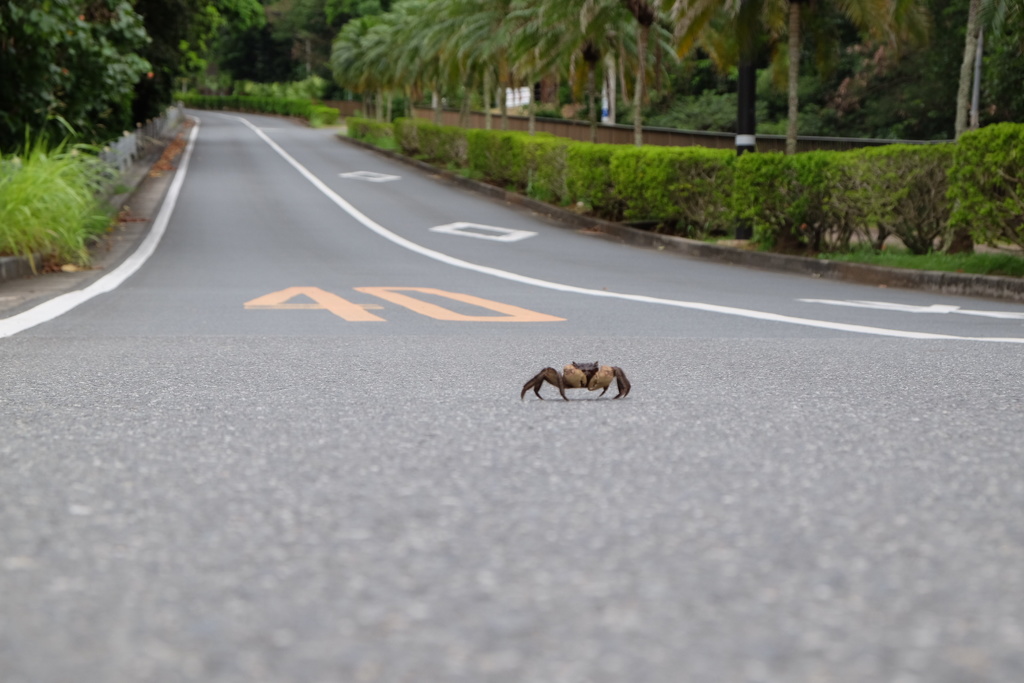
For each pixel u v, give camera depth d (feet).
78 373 16.97
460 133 136.67
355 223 81.46
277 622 5.99
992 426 12.44
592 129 110.32
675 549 7.41
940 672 5.24
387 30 226.79
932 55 137.59
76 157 51.93
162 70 150.30
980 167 43.32
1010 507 8.61
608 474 9.78
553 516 8.31
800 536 7.72
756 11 65.62
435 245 66.59
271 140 216.74
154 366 17.87
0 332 24.02
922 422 12.66
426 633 5.83
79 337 22.71
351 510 8.48
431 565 7.06
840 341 22.33
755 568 6.96
